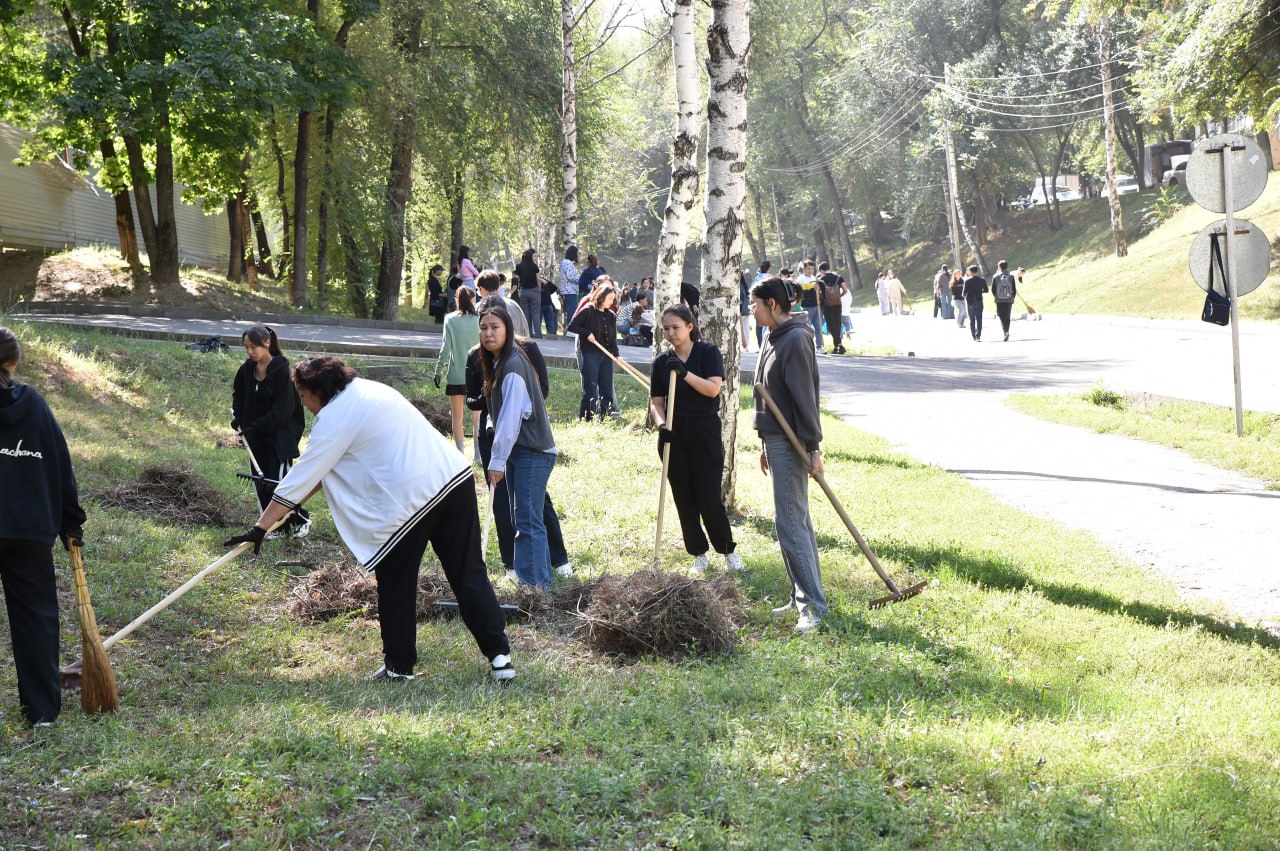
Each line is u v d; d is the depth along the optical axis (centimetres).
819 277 2567
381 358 1886
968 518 910
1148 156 5712
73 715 480
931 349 2681
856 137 6112
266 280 3966
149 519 849
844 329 3194
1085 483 1059
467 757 417
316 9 2681
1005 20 5719
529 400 688
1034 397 1666
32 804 376
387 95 2809
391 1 2833
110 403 1263
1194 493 1002
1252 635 625
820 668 547
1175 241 4234
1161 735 447
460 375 1134
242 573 747
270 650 607
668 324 742
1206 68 3002
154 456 1061
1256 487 1025
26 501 466
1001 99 5325
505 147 3059
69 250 3247
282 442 862
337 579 698
